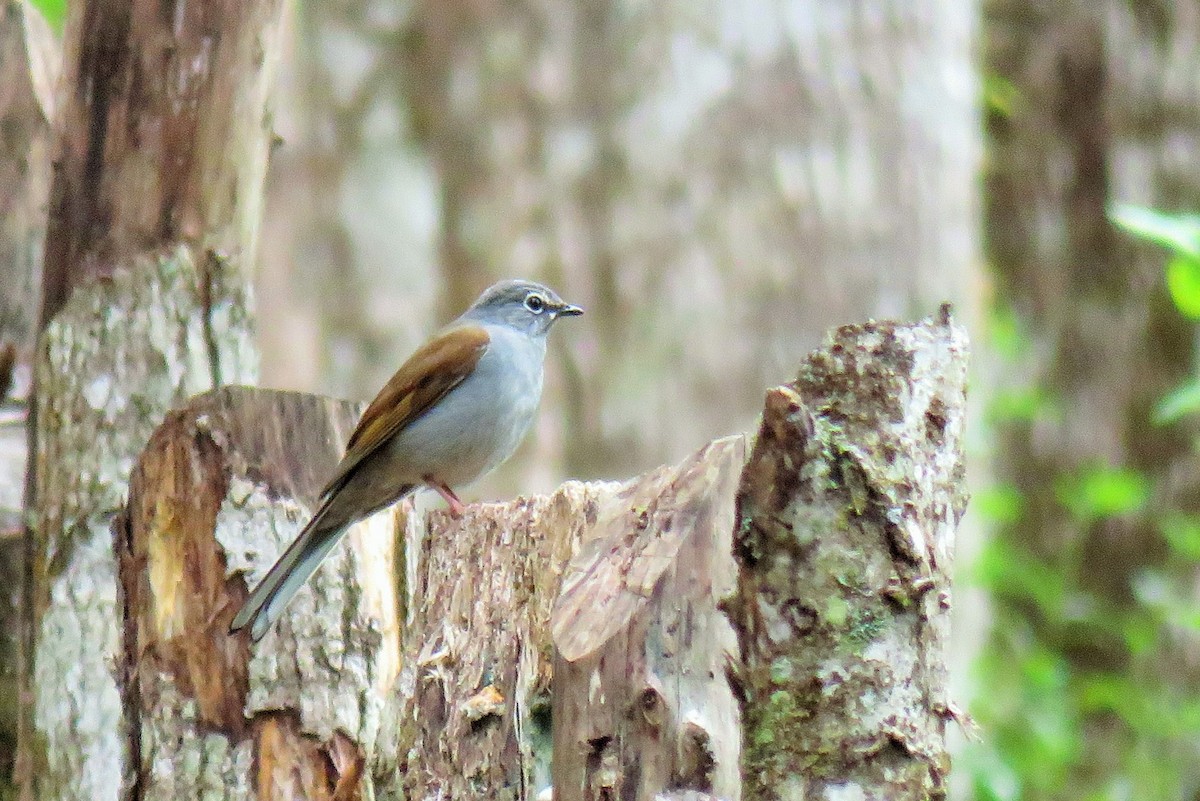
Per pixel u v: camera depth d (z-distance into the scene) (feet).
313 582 29.99
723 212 54.54
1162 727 59.26
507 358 35.68
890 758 19.98
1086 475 63.16
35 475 35.99
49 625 34.30
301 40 59.88
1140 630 61.21
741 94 54.70
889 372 20.57
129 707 29.63
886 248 54.65
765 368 54.24
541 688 25.39
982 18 71.77
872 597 20.08
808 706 20.06
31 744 34.19
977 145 58.34
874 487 20.12
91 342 36.06
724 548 22.63
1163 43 69.21
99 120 37.09
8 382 46.21
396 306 59.62
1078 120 69.67
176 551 29.55
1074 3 69.82
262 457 30.17
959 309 56.08
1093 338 67.72
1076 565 64.69
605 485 26.17
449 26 58.95
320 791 28.81
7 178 47.11
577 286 55.67
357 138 59.98
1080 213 69.21
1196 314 38.32
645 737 21.90
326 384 59.52
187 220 37.22
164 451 29.94
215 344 37.04
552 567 25.67
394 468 34.12
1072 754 59.06
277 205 59.98
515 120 57.41
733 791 21.95
